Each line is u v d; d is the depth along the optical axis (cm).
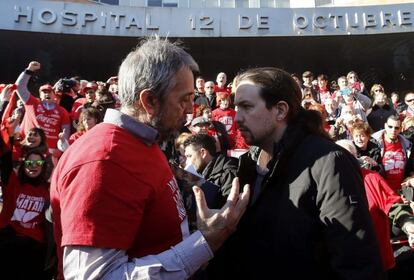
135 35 1259
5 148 387
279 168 174
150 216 142
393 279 328
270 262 171
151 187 140
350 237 157
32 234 378
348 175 165
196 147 340
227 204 154
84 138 146
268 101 185
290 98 187
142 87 147
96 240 124
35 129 466
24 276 374
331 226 160
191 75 155
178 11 1287
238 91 191
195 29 1284
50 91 662
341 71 1564
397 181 513
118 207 130
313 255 166
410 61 1511
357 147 505
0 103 659
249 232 178
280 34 1298
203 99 836
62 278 143
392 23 1291
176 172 214
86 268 125
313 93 966
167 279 134
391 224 333
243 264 180
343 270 157
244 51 1455
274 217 172
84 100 766
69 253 129
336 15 1306
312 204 167
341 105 798
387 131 528
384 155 524
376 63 1541
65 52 1416
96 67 1511
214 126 606
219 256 189
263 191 177
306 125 187
